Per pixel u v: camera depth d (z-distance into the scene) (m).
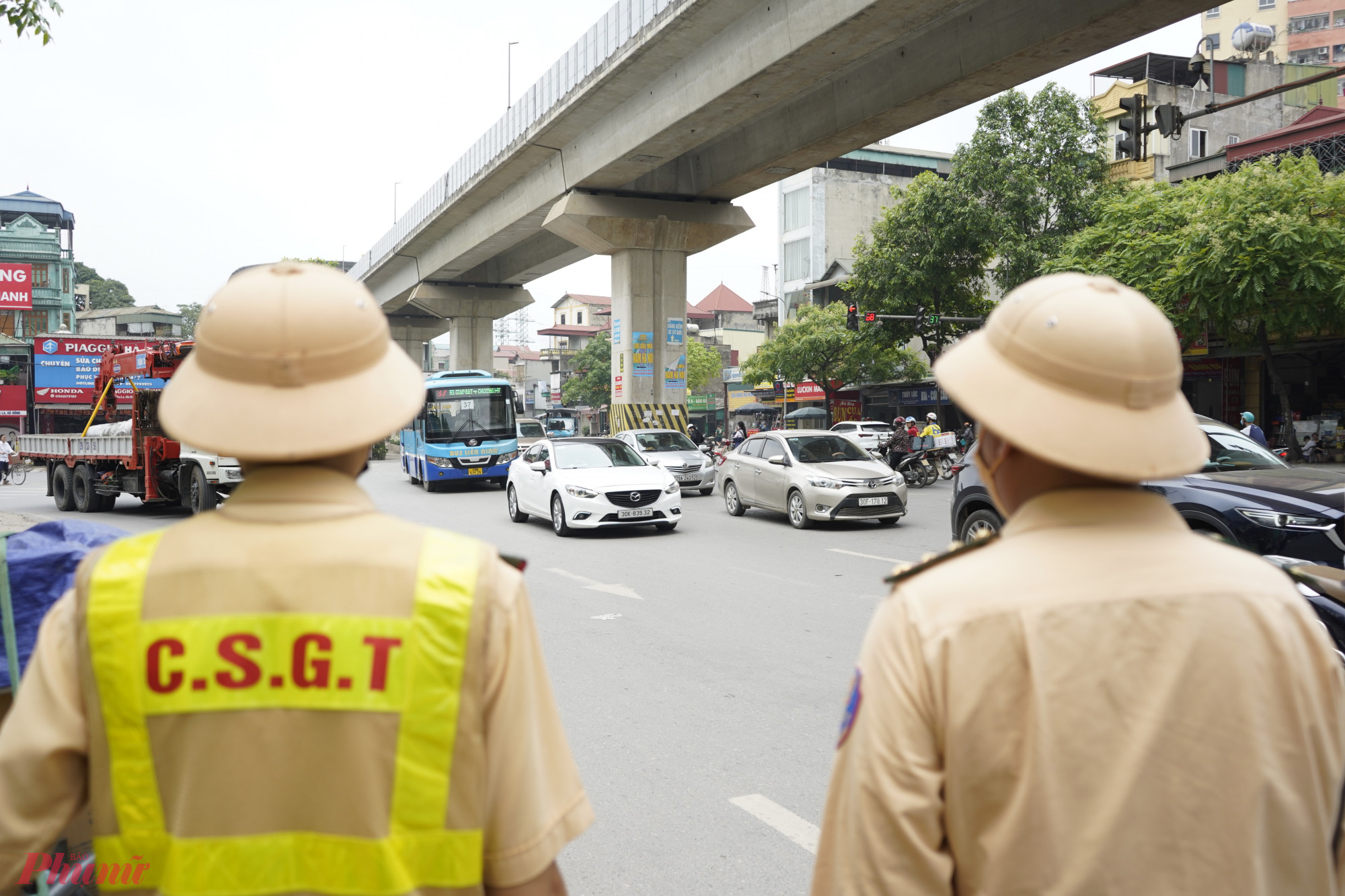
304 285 1.29
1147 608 1.18
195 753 1.17
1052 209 29.98
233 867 1.16
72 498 18.00
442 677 1.20
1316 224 19.16
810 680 5.68
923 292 28.47
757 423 50.09
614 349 25.67
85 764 1.26
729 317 84.38
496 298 41.44
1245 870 1.15
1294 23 67.06
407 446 24.81
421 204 34.28
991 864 1.17
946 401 38.38
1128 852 1.13
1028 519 1.29
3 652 1.98
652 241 24.75
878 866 1.20
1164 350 1.25
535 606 7.98
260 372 1.24
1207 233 19.48
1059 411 1.23
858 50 14.78
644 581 9.12
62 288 60.66
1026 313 1.30
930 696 1.20
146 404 14.78
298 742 1.18
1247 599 1.21
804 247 52.31
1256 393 25.84
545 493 13.35
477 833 1.21
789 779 4.15
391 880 1.16
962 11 14.45
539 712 1.33
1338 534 6.17
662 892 3.20
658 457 18.78
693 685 5.60
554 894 1.31
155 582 1.21
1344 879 1.28
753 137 21.33
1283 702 1.19
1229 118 35.81
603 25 18.84
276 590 1.20
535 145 23.56
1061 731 1.15
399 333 52.06
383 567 1.22
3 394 37.31
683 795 3.99
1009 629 1.18
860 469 13.18
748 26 15.75
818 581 9.01
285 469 1.27
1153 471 1.20
